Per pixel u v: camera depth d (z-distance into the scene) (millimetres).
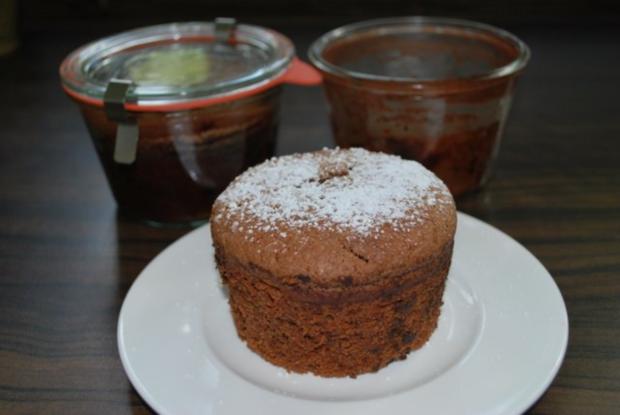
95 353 330
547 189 429
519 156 464
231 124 383
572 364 315
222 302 346
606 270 363
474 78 382
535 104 523
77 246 397
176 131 375
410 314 316
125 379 317
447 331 331
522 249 357
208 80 385
